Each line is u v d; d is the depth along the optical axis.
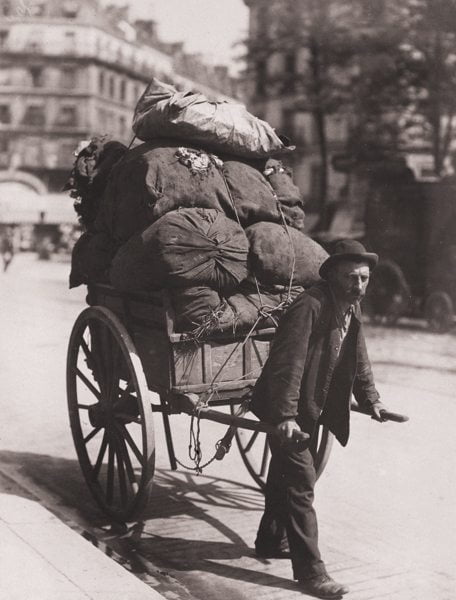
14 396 8.27
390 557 4.26
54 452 6.32
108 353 4.71
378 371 10.29
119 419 4.68
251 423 3.82
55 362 10.30
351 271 3.75
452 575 4.04
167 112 4.51
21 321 14.73
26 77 59.66
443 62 23.47
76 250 5.22
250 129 4.61
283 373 3.73
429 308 15.20
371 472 5.77
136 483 5.05
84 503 5.17
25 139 59.94
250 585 3.93
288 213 4.72
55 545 3.97
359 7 24.98
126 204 4.49
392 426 7.17
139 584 3.54
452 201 15.52
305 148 40.97
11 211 49.41
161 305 4.28
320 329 3.82
